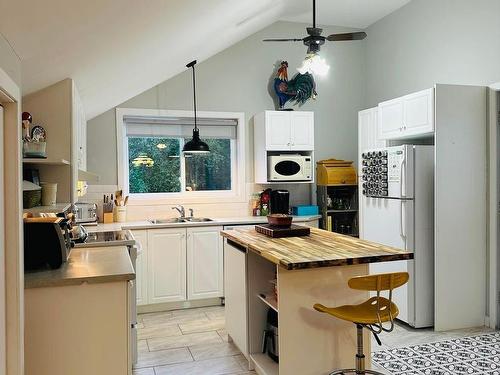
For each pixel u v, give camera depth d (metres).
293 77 5.85
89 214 4.70
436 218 3.90
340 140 6.09
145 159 5.41
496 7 4.07
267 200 5.64
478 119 4.02
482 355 3.34
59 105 2.91
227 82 5.58
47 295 2.14
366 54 6.16
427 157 4.00
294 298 2.62
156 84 5.12
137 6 2.15
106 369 2.22
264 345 3.17
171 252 4.68
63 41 2.06
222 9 3.29
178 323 4.27
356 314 2.43
